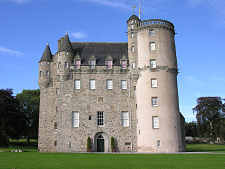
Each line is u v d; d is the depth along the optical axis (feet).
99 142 147.95
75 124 148.97
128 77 154.92
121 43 172.55
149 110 142.31
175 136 139.64
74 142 146.20
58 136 146.92
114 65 156.66
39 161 80.28
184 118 161.27
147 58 148.97
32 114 254.27
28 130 257.14
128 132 148.15
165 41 151.33
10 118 205.36
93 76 155.33
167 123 139.95
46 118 157.38
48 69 163.84
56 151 144.97
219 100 277.44
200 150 158.61
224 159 86.33
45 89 161.58
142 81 148.25
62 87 153.79
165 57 148.66
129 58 156.15
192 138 321.93
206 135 271.49
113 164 71.82
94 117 149.59
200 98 286.05
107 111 150.61
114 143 146.00
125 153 125.59
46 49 169.07
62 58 156.76
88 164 71.77
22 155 106.42
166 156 101.65
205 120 277.23
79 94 152.66
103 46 169.89
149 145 138.21
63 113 150.20
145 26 153.48
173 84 147.74
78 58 157.69
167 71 147.64
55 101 159.53
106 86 153.89
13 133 210.38
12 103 211.41
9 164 71.31
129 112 150.71
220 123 255.91
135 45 156.97
